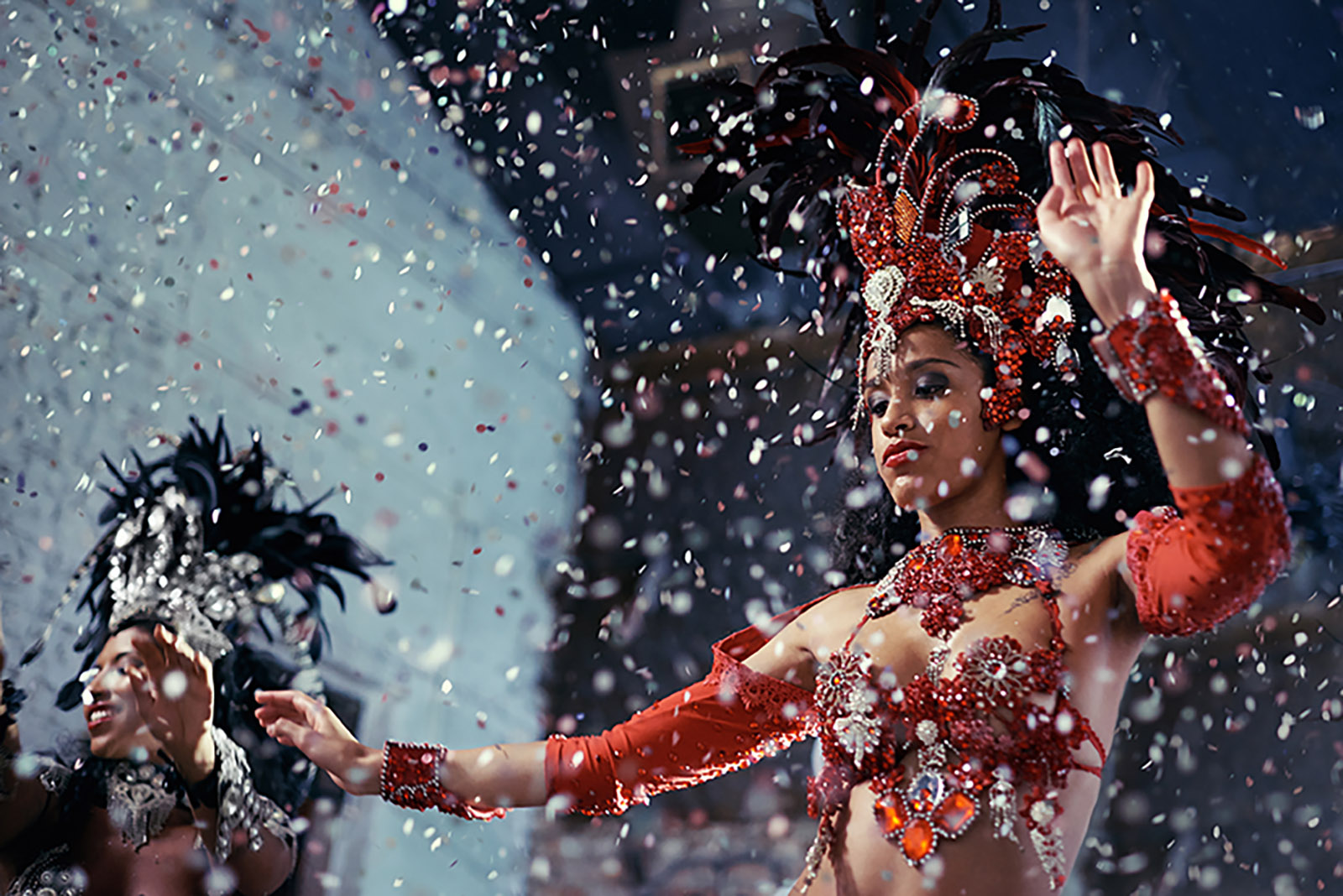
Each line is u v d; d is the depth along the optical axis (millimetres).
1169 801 4898
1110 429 1803
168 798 2639
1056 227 1440
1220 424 1339
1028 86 1922
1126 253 1394
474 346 6582
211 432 4914
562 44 6039
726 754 1834
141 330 4672
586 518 6672
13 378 4121
